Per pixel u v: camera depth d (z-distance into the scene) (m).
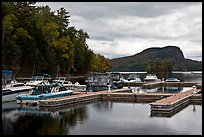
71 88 51.91
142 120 26.70
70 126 24.19
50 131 22.34
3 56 66.75
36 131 22.31
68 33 106.06
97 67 132.88
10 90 39.31
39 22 82.38
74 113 30.45
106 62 147.88
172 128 23.72
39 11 91.94
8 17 68.12
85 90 54.50
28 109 32.50
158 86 71.88
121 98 43.59
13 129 22.78
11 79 45.69
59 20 101.31
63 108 33.97
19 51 71.06
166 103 31.14
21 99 35.12
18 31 71.44
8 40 68.00
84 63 114.94
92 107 35.00
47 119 26.97
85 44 119.00
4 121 25.83
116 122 25.84
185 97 37.56
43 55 80.12
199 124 25.20
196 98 40.22
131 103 39.25
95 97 43.00
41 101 33.84
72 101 37.47
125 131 22.66
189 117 28.39
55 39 88.88
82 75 113.94
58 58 90.31
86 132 22.20
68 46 96.25
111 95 43.94
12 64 70.62
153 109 30.88
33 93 37.50
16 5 79.00
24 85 44.00
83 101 40.22
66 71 99.19
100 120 26.62
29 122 25.52
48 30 84.88
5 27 67.19
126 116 28.80
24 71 74.38
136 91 56.44
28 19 79.94
